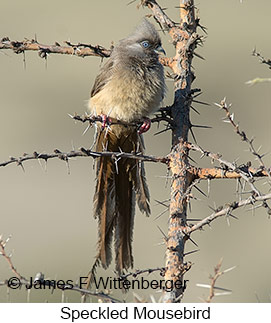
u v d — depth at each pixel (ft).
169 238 27.22
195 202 60.18
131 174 33.27
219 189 60.90
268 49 87.56
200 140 69.15
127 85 37.81
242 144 68.18
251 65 84.58
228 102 77.77
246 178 26.53
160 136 70.28
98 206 33.01
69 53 32.78
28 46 32.60
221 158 28.37
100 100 38.93
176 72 31.53
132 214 32.60
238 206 26.00
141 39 38.81
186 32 31.71
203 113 74.13
